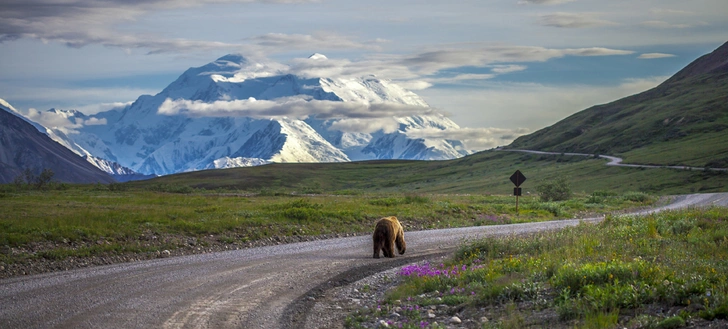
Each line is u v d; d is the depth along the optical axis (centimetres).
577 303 1039
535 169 18450
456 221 3644
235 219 2827
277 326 1095
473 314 1106
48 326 1048
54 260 1862
